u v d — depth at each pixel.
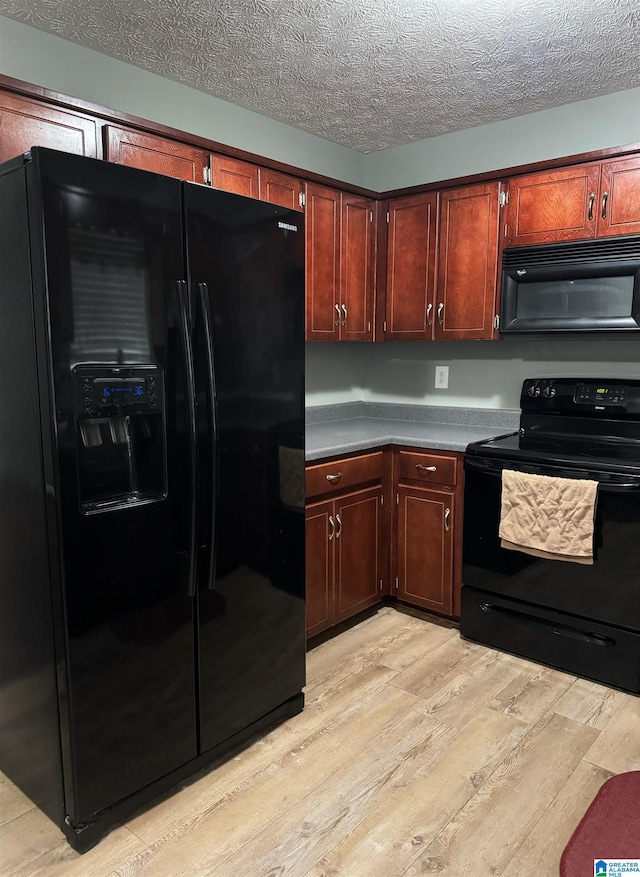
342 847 1.59
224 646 1.89
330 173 3.26
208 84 2.50
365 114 2.85
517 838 1.62
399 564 2.96
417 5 1.89
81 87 2.19
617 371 2.76
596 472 2.27
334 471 2.59
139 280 1.58
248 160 2.46
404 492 2.89
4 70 2.01
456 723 2.11
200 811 1.73
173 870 1.53
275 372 1.99
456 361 3.28
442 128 3.04
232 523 1.88
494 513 2.54
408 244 3.04
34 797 1.75
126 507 1.60
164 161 2.18
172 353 1.67
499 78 2.44
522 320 2.70
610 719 2.12
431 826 1.66
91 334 1.49
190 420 1.69
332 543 2.64
